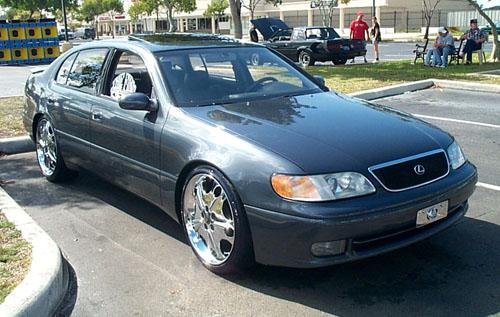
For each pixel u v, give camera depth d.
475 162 6.42
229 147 3.68
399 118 4.25
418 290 3.60
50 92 5.87
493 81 12.09
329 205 3.29
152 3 58.97
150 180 4.40
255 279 3.79
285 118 4.05
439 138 3.96
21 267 3.71
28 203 5.45
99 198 5.55
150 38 5.30
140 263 4.11
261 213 3.44
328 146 3.59
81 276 3.93
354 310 3.39
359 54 20.28
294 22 65.94
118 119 4.67
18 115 9.36
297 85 5.03
